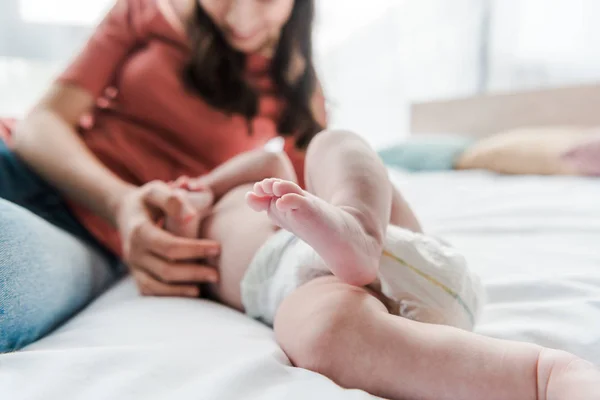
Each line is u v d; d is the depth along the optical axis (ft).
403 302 1.48
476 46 8.30
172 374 1.15
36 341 1.54
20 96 6.04
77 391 1.05
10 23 5.93
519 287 2.01
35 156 2.50
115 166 2.90
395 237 1.55
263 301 1.75
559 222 3.40
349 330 1.20
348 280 1.37
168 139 3.10
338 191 1.55
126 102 3.05
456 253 1.61
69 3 6.10
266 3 3.03
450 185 5.59
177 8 3.05
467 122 8.57
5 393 1.04
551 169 6.12
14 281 1.47
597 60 7.33
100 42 3.02
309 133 3.43
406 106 9.14
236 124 3.19
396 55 8.91
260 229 1.93
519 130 7.54
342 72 8.88
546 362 1.04
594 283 2.05
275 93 3.40
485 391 1.05
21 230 1.67
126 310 1.75
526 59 7.94
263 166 2.34
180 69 3.01
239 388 1.06
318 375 1.16
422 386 1.10
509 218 3.66
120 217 2.23
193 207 2.20
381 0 8.75
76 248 2.14
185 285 2.03
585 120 7.34
